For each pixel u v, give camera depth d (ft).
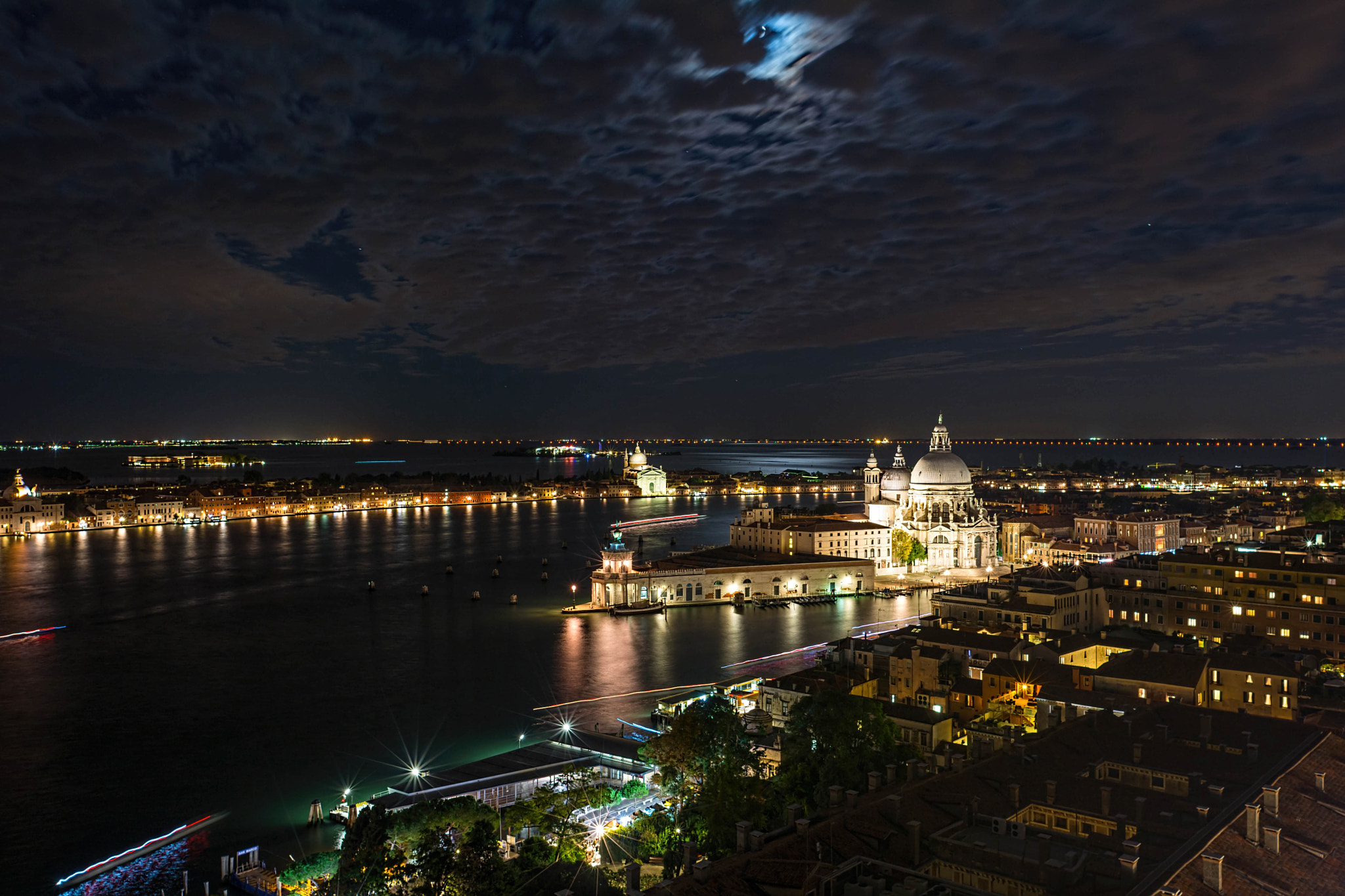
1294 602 606.55
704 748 373.20
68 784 489.26
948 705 499.92
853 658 591.78
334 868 360.28
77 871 389.80
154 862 396.98
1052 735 319.68
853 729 351.67
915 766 295.89
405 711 624.18
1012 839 231.71
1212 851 206.69
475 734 569.64
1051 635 592.60
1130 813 253.03
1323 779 259.39
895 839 234.99
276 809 454.40
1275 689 435.94
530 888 321.11
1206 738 312.50
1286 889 201.05
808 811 306.14
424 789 458.09
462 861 311.47
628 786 425.28
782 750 382.01
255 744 554.87
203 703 645.51
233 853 405.59
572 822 380.17
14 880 382.63
